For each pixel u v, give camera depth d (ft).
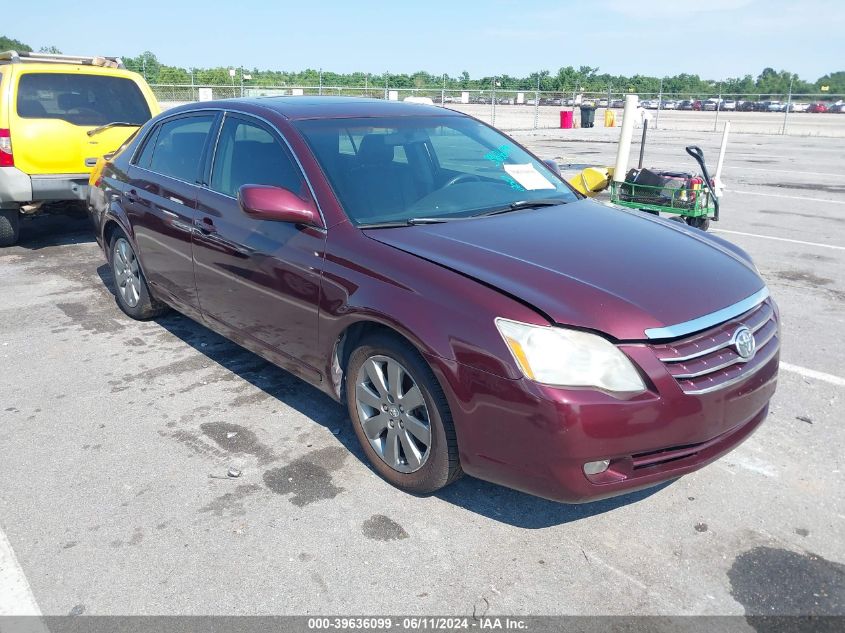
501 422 8.71
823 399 13.53
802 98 135.74
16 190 22.98
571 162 51.90
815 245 26.32
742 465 11.32
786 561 9.06
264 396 13.74
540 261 9.77
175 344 16.42
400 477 10.44
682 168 49.88
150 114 26.53
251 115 13.28
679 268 10.02
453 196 12.22
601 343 8.41
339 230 10.85
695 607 8.27
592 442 8.28
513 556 9.16
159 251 15.35
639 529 9.73
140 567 8.91
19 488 10.61
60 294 20.17
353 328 10.73
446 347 9.02
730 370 9.14
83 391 13.92
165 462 11.35
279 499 10.36
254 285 12.34
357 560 9.05
